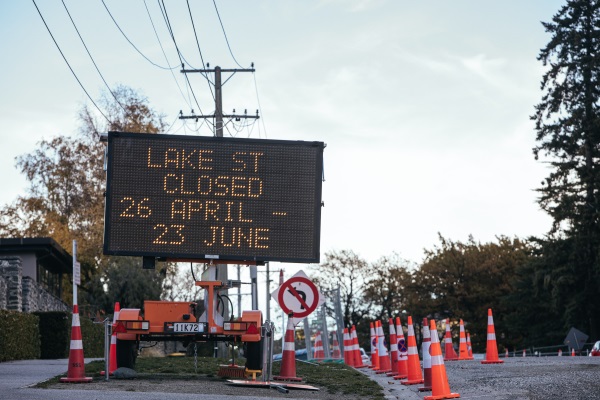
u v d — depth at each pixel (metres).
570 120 78.25
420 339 104.56
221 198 24.39
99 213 76.75
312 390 20.83
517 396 19.17
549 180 78.50
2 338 33.62
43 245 57.69
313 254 24.53
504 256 102.25
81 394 17.12
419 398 19.69
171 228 24.12
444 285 102.81
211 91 51.31
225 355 44.34
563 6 80.69
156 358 33.47
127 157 24.23
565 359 36.44
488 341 35.59
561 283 76.19
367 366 38.97
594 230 75.50
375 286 118.88
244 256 24.28
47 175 80.38
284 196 24.67
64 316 41.22
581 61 78.62
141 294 67.31
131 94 82.00
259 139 24.72
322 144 24.97
